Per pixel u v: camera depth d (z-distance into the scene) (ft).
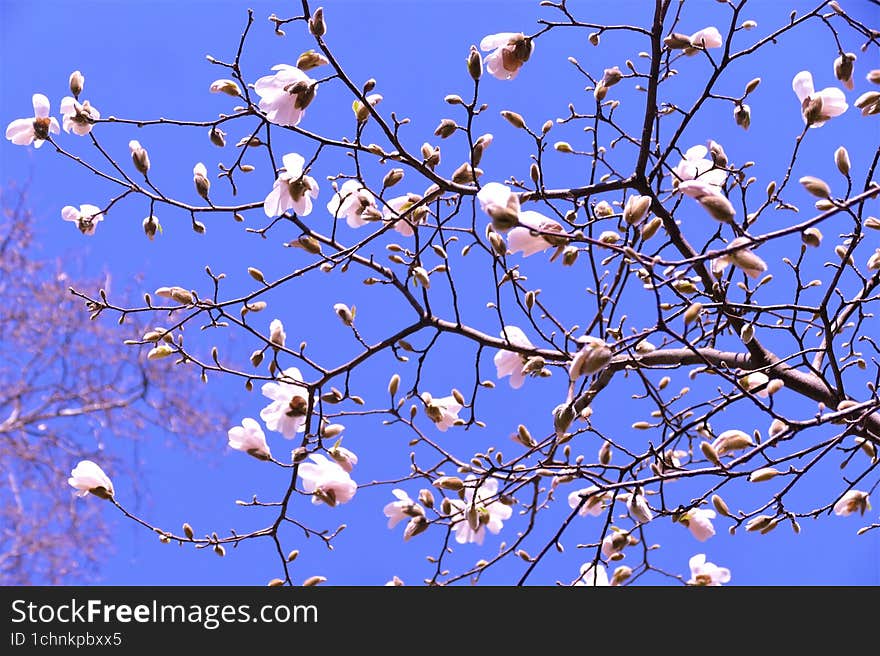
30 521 25.90
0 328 25.98
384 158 8.60
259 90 8.15
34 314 26.09
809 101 8.52
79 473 8.56
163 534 8.71
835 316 8.27
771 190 9.00
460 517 9.36
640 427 8.68
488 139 8.68
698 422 7.80
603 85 9.36
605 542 9.17
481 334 9.45
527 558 8.93
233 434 8.95
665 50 8.82
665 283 6.26
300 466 8.98
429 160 8.73
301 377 9.50
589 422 8.52
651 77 8.86
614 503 8.19
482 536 9.37
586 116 9.46
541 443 8.62
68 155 9.08
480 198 6.18
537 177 9.21
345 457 9.02
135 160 9.09
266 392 9.36
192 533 8.82
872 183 7.38
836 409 8.49
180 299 9.27
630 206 7.14
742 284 9.21
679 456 9.92
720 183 9.49
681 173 9.63
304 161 9.02
